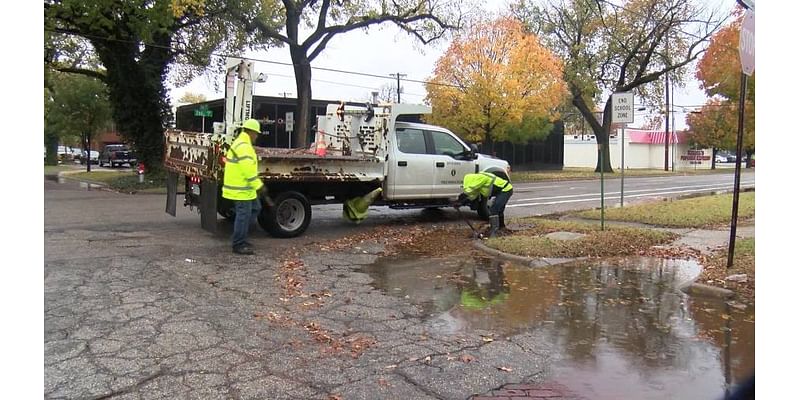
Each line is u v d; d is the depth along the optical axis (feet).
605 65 126.82
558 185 88.89
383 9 88.79
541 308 20.83
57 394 13.11
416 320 19.27
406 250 31.32
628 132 214.69
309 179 33.88
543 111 98.63
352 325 18.57
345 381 14.30
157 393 13.32
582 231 35.78
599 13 121.39
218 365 15.02
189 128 119.14
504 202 34.63
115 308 19.26
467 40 94.17
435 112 97.04
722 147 180.04
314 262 27.68
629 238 33.24
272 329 17.85
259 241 32.63
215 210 30.53
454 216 45.19
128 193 67.72
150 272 24.17
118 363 14.90
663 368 15.51
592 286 23.93
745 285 23.08
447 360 15.81
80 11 67.77
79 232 34.06
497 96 92.68
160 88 81.66
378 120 38.29
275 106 105.91
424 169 39.75
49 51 86.22
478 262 28.43
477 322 19.20
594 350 16.78
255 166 28.53
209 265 25.93
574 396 13.80
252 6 81.82
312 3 88.28
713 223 40.37
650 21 119.34
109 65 79.92
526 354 16.39
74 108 118.73
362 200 37.45
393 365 15.38
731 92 110.73
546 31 125.39
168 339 16.67
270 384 13.99
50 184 80.07
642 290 23.30
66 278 22.72
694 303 21.49
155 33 79.10
